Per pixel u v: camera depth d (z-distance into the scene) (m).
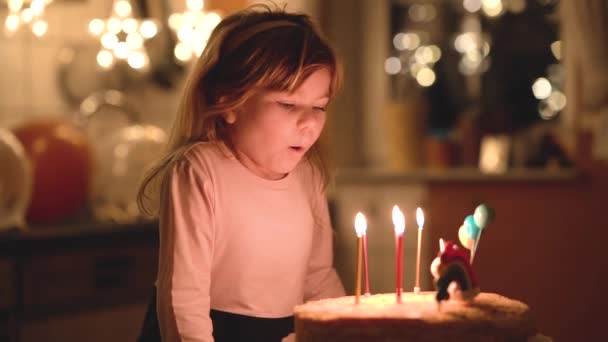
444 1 4.01
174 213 1.33
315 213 1.56
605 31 3.40
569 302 3.50
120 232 3.00
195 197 1.34
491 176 3.54
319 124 1.36
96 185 3.30
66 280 2.87
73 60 3.33
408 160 3.84
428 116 3.90
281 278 1.43
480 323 1.13
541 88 3.85
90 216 3.27
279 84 1.30
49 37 3.30
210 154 1.39
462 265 1.21
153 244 3.12
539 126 3.76
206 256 1.32
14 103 3.22
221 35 1.39
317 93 1.33
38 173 2.91
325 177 1.56
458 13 3.99
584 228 3.47
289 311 1.45
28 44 3.25
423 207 3.63
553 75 3.82
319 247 1.58
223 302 1.39
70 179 2.99
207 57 1.39
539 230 3.52
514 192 3.54
